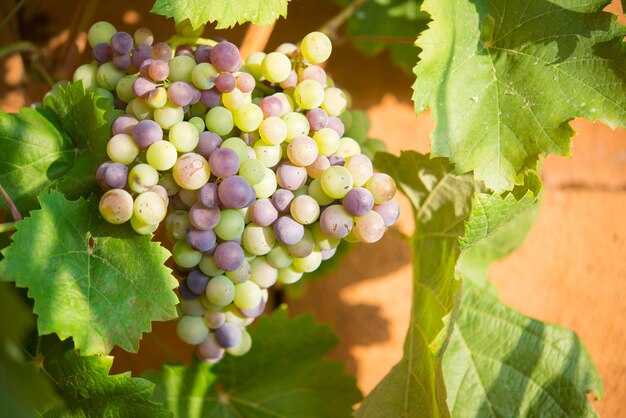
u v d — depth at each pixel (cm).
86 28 64
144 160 47
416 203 59
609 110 51
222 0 49
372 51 69
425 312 56
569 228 73
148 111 47
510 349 60
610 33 51
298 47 52
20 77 62
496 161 52
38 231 46
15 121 50
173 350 70
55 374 49
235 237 47
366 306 74
